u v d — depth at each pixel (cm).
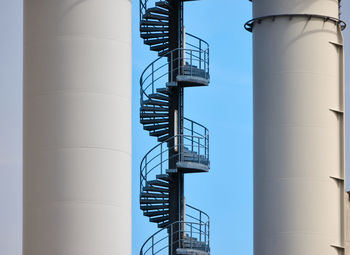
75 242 6400
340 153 7838
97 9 6669
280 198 7719
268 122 7819
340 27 7956
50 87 6581
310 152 7731
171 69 8169
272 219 7719
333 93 7838
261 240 7762
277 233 7700
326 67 7825
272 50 7856
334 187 7769
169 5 8306
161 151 8088
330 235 7700
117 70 6656
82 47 6606
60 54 6606
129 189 6631
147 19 8350
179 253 7975
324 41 7838
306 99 7769
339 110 7862
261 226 7775
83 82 6569
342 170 7819
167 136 8188
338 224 7756
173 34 8300
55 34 6631
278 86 7812
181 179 8156
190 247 8025
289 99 7781
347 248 7762
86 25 6631
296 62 7800
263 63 7888
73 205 6431
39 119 6569
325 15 7850
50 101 6569
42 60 6631
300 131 7744
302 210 7681
